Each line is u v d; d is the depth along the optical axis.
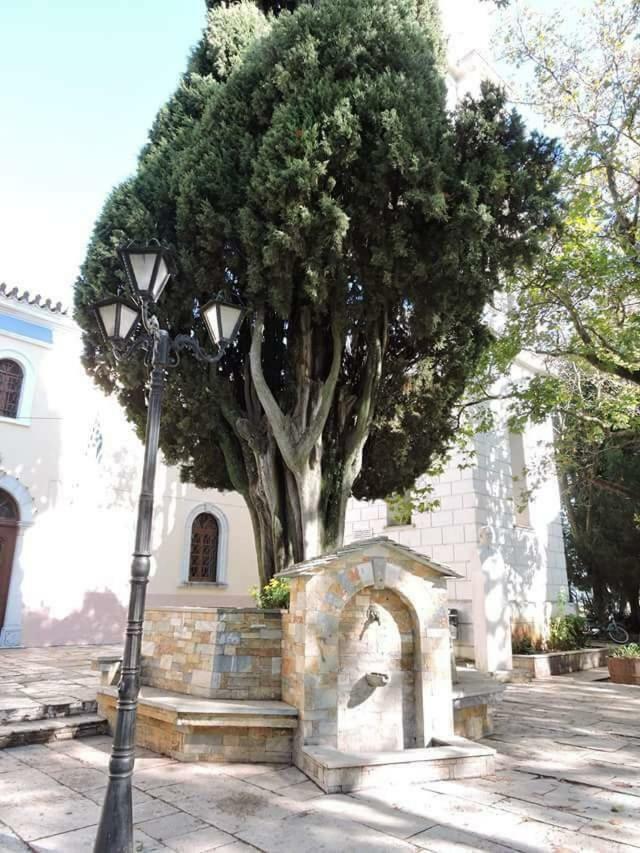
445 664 6.24
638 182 10.47
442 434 9.46
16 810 4.45
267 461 7.93
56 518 13.64
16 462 13.14
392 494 10.18
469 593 12.12
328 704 5.61
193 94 8.35
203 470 9.14
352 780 4.95
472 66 16.09
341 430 8.41
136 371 7.49
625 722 7.87
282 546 7.77
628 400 12.11
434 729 6.02
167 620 6.96
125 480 15.12
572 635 14.43
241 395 8.78
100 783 5.09
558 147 7.42
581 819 4.36
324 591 5.79
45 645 13.07
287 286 6.76
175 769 5.45
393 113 6.21
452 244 6.41
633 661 11.34
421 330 7.30
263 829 4.14
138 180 7.81
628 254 10.29
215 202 7.07
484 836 4.04
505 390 14.68
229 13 8.71
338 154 6.46
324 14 6.94
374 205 6.61
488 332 8.87
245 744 5.74
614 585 20.20
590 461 16.72
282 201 6.31
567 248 10.52
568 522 21.09
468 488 12.75
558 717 8.18
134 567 4.08
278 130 6.41
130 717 3.80
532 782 5.25
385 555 6.14
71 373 14.35
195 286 7.38
